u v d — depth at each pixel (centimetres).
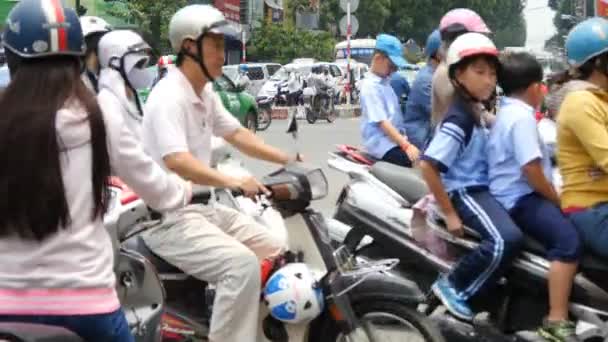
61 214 245
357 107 2791
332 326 420
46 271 247
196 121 411
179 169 391
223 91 1881
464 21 593
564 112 429
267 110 2178
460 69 436
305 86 2695
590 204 426
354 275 407
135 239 425
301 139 1852
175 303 427
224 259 400
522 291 448
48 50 251
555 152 514
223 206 432
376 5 6066
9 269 247
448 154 440
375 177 512
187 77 408
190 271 409
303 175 407
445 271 464
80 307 249
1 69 977
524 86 445
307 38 4806
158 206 292
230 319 400
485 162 452
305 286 401
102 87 440
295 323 406
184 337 425
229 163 516
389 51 639
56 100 249
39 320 246
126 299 375
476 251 444
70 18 254
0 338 234
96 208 254
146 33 510
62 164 247
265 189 395
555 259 430
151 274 377
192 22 400
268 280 411
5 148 244
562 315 429
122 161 277
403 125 664
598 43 420
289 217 414
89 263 252
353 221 500
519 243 435
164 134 394
